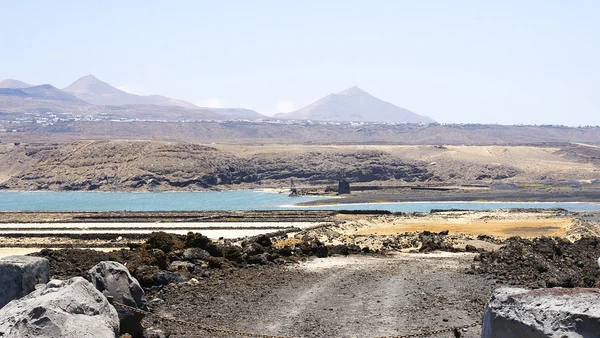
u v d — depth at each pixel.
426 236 70.88
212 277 32.72
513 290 14.09
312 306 25.98
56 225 108.38
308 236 76.31
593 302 12.73
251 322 23.23
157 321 22.83
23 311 14.66
